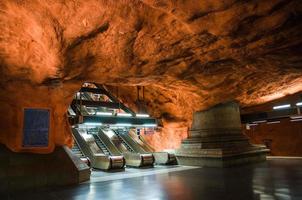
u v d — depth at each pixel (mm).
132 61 9016
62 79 9164
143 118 17469
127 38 7688
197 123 16375
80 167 10086
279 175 9797
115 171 13570
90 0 5941
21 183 8367
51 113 9461
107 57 8578
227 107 16078
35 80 8742
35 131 9008
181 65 9922
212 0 5883
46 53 7488
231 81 12648
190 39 7961
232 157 13969
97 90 20016
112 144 18500
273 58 9867
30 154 8844
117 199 6578
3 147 8492
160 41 8023
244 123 20391
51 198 7000
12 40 7086
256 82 13289
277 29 7281
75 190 8094
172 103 17156
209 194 6738
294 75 12875
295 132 19469
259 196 6262
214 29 7211
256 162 15516
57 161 9320
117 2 6164
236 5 6102
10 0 5703
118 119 16344
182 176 10656
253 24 6988
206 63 10039
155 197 6641
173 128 17969
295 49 8883
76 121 15086
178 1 5902
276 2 6051
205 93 14070
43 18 6254
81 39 7324
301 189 7016
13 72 8281
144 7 6461
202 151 14516
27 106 8969
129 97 19391
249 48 8680
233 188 7457
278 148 20172
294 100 18156
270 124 20750
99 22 6750
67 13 6230
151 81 11766
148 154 15531
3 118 8648
